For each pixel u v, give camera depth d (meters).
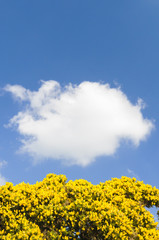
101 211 9.88
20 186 11.09
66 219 9.89
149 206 12.42
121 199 11.48
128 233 9.93
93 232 9.96
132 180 13.12
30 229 9.24
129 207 11.35
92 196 10.95
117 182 12.80
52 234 9.71
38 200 10.28
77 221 9.98
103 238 9.84
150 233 10.52
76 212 10.03
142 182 12.98
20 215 9.91
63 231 9.80
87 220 9.85
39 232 9.32
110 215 9.80
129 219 10.64
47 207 9.97
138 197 12.15
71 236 10.00
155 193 12.43
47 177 12.17
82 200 10.32
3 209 9.59
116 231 9.57
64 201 10.53
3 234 9.20
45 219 9.81
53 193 10.57
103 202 10.47
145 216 11.09
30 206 10.06
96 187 12.06
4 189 10.02
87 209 9.99
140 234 10.52
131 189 12.36
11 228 9.25
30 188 10.95
